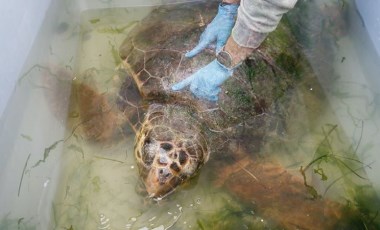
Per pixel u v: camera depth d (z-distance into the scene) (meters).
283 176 0.96
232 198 0.97
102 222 0.96
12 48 1.04
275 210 0.92
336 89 1.13
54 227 0.95
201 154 0.94
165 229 0.94
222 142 0.97
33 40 1.14
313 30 1.18
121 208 0.98
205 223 0.94
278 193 0.94
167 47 1.05
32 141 1.05
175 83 1.00
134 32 1.16
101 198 0.99
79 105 1.09
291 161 1.02
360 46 1.20
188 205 0.97
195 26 1.07
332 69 1.15
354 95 1.13
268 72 1.02
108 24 1.29
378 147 1.06
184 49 1.03
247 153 0.98
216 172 0.97
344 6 1.26
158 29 1.12
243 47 0.85
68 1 1.30
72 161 1.04
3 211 0.93
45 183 1.01
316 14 1.21
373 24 1.14
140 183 0.97
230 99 0.99
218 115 0.98
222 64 0.92
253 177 0.95
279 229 0.91
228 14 0.99
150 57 1.06
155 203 0.96
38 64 1.16
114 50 1.21
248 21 0.78
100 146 1.04
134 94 1.05
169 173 0.90
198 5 1.19
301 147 1.04
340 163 1.03
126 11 1.32
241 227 0.93
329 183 0.99
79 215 0.97
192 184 0.98
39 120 1.08
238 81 0.99
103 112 1.05
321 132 1.07
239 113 0.99
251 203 0.94
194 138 0.94
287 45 1.09
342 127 1.09
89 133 1.03
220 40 0.97
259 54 1.02
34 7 1.15
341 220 0.91
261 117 1.00
